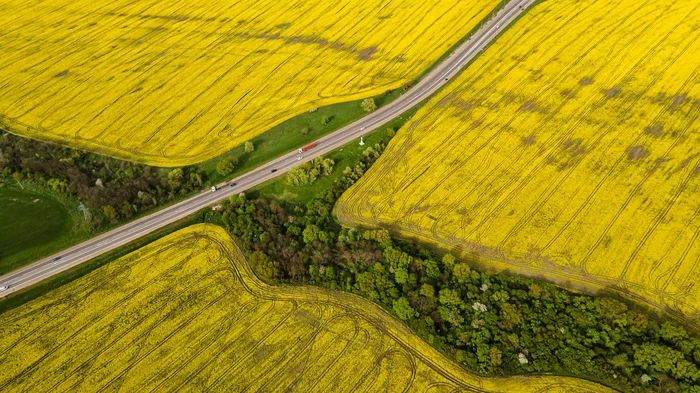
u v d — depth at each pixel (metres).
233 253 93.31
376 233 89.06
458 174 102.00
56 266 92.75
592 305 75.44
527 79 122.00
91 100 133.38
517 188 97.56
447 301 78.44
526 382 70.25
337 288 84.69
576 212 91.69
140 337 80.94
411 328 77.94
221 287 87.56
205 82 135.75
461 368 72.62
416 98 122.12
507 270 84.44
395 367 73.94
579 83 118.75
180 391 73.81
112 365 77.62
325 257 88.06
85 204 102.81
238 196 102.56
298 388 72.69
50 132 124.38
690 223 87.19
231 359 77.06
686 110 108.00
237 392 73.00
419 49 137.75
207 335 80.56
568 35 133.62
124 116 127.50
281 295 85.31
